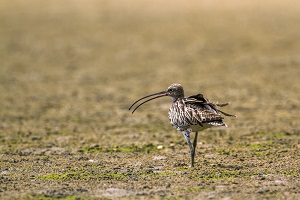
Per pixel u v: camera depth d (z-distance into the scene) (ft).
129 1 152.25
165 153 43.27
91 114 60.08
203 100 37.86
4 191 33.04
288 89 71.41
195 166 38.88
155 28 119.55
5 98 67.87
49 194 32.30
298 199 31.01
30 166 39.40
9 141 48.06
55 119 57.72
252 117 57.31
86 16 133.18
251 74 81.00
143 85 75.25
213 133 50.24
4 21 126.41
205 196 31.68
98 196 31.91
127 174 36.91
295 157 41.06
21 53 97.91
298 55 93.50
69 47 102.89
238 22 123.75
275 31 113.60
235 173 36.81
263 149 43.83
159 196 31.78
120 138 49.14
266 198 31.22
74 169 38.47
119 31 116.98
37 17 131.44
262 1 148.46
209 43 104.73
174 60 91.81
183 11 138.41
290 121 55.11
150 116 59.00
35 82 77.56
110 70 85.40
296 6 140.97
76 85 75.77
